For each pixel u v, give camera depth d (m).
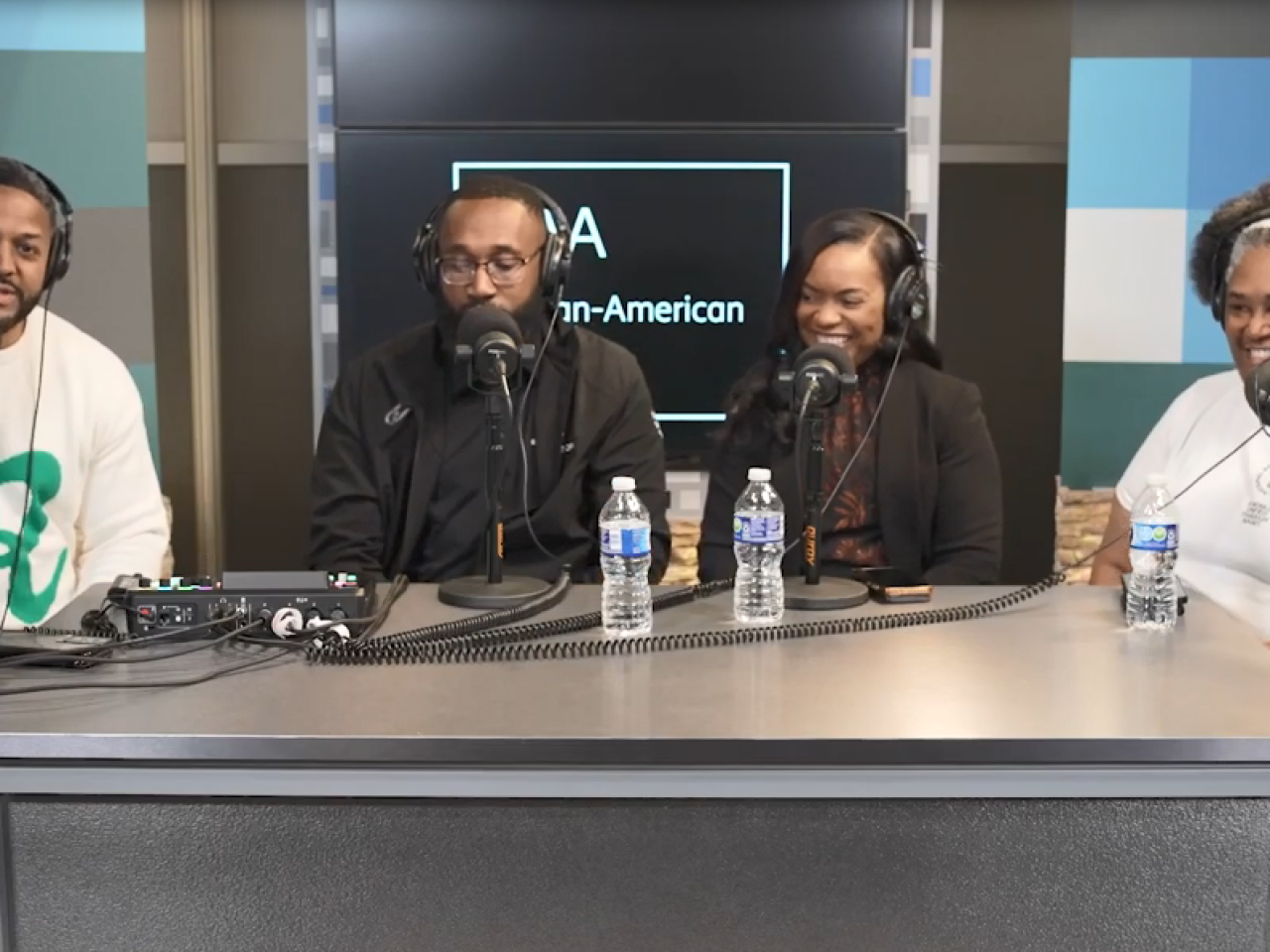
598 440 3.11
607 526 2.05
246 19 3.34
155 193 3.37
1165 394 3.39
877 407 3.22
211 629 2.00
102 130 3.28
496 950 1.65
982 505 3.20
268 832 1.62
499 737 1.57
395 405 3.15
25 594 3.28
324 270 3.41
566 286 3.37
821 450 2.24
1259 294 3.25
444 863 1.63
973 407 3.22
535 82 3.33
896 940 1.65
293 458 3.49
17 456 3.27
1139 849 1.63
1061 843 1.63
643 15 3.32
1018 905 1.64
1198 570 3.17
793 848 1.63
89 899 1.63
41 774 1.60
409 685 1.78
